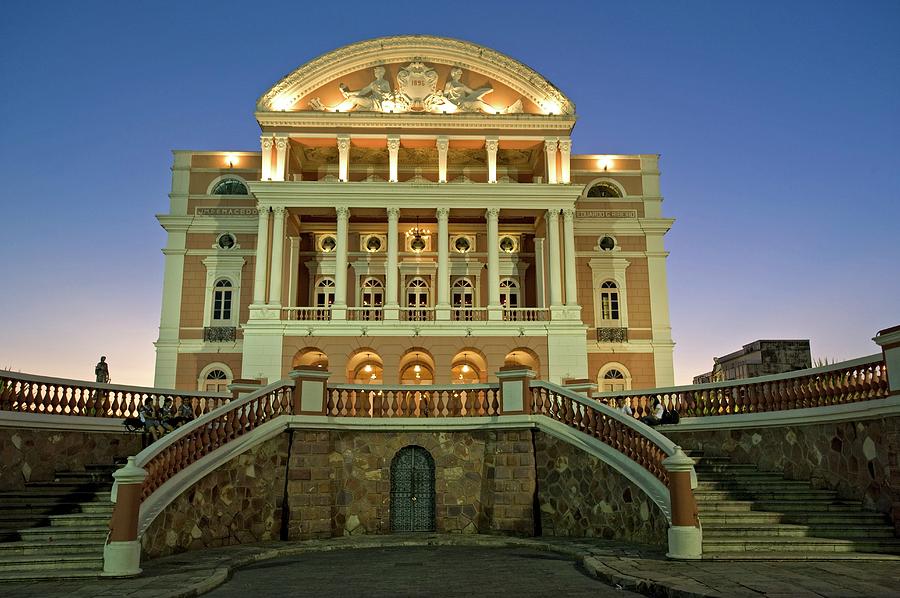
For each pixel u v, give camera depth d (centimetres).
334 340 3111
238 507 1518
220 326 3422
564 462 1616
